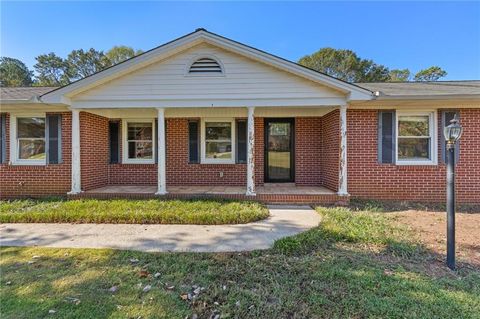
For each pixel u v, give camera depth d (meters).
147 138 10.20
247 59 7.49
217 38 7.25
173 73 7.58
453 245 3.62
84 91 7.63
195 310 2.69
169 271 3.51
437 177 7.89
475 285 3.12
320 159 9.66
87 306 2.73
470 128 7.76
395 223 5.61
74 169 7.83
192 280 3.27
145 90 7.61
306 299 2.84
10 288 3.07
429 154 8.01
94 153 9.16
